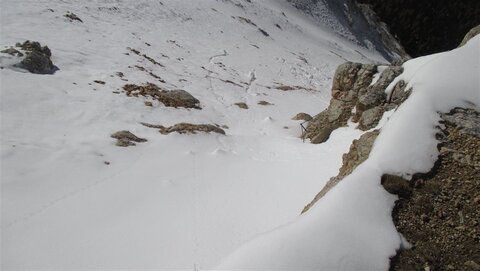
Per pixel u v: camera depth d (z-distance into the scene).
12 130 11.98
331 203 7.11
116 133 13.74
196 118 18.88
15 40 19.75
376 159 8.17
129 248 8.41
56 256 7.82
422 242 6.82
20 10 24.39
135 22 33.38
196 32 38.59
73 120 14.08
